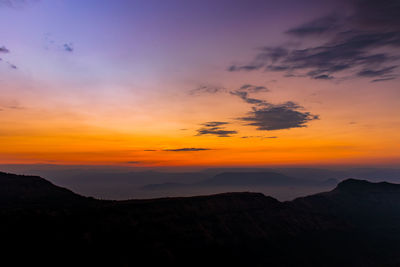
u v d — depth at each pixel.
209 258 66.94
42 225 58.41
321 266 75.69
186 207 83.31
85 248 56.09
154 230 68.81
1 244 50.31
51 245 53.97
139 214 72.12
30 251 51.03
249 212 93.88
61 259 51.72
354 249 87.62
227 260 68.19
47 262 50.09
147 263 58.34
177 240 68.69
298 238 88.00
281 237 86.06
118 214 69.25
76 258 53.06
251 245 77.62
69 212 65.81
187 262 63.09
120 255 57.44
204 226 78.00
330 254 82.81
